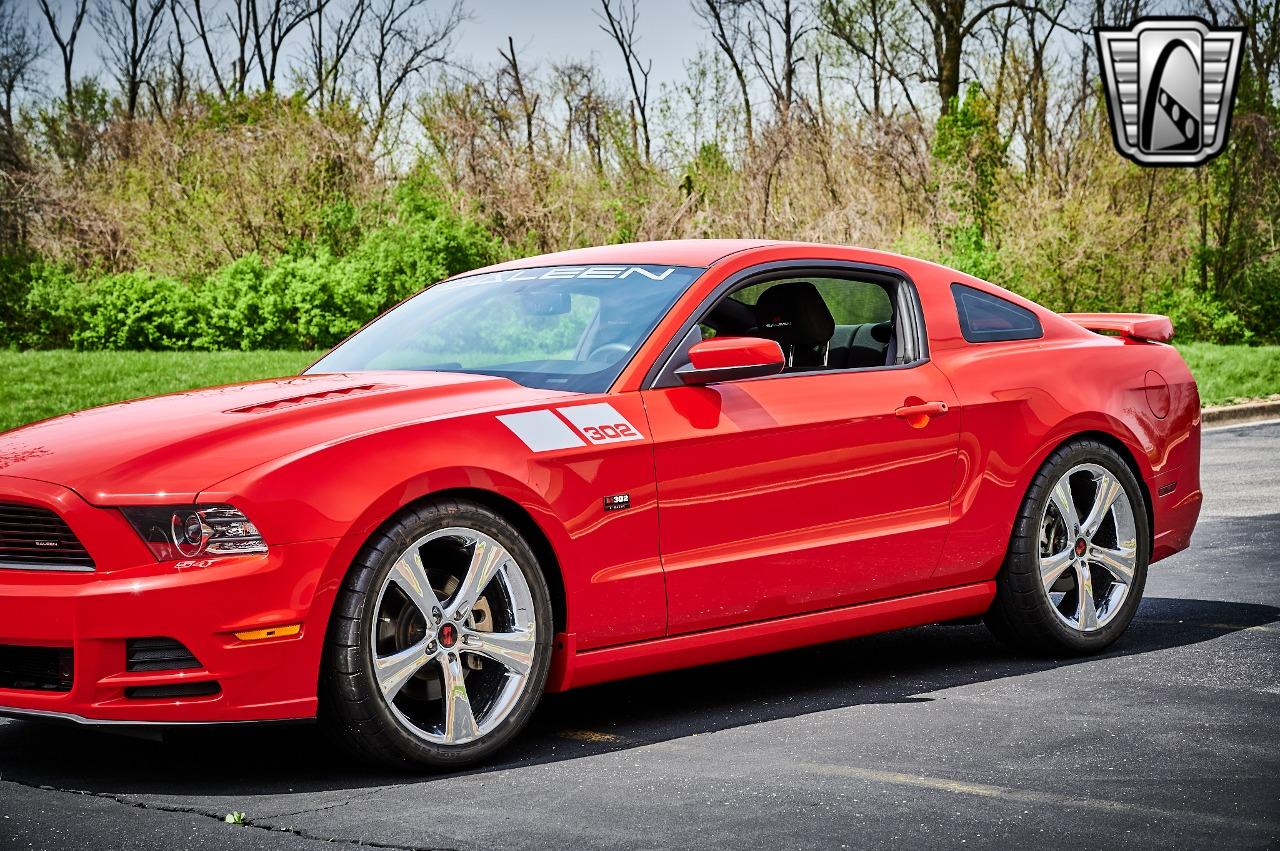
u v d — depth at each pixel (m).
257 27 50.91
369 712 3.75
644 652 4.34
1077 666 5.24
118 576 3.59
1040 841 3.20
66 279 26.36
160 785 3.78
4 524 3.76
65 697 3.62
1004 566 5.28
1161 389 5.83
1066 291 28.67
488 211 28.33
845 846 3.18
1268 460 11.82
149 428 3.98
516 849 3.17
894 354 5.12
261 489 3.64
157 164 31.06
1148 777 3.71
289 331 25.28
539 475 4.05
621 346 4.49
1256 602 6.36
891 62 42.75
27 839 3.28
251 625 3.58
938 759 3.93
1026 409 5.27
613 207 29.42
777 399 4.63
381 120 32.72
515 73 30.05
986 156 29.70
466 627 3.95
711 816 3.41
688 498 4.37
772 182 29.75
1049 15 39.12
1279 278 31.44
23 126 33.72
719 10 46.56
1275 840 3.19
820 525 4.70
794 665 5.37
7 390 17.83
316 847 3.20
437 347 4.86
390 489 3.76
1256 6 32.00
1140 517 5.61
